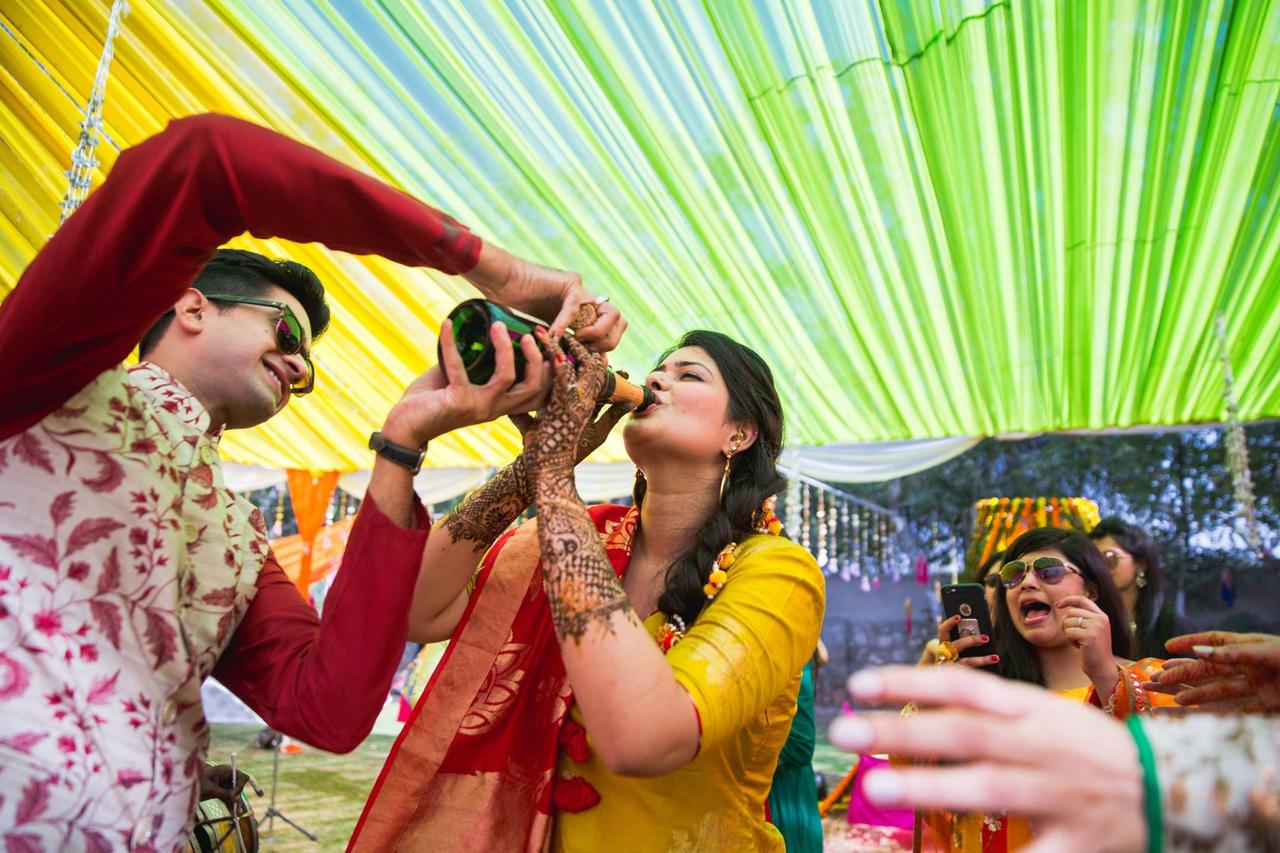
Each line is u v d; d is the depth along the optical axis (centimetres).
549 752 152
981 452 1587
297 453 729
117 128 358
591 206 396
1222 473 1505
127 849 103
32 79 345
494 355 124
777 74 326
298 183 104
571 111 346
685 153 363
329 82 340
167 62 332
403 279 457
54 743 99
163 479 118
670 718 116
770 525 171
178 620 114
